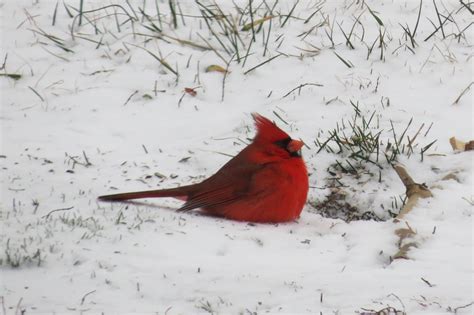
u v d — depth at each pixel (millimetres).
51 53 15523
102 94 14477
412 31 15805
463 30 15562
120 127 13734
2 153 12867
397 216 10836
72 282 9047
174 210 11438
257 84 14781
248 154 11133
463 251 9742
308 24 16141
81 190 11789
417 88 14406
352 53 15320
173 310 8469
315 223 11133
